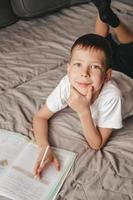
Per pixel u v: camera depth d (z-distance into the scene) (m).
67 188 0.93
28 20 1.86
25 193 0.90
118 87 1.11
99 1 1.40
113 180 0.95
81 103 1.00
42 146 1.04
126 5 1.96
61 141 1.09
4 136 1.09
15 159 1.00
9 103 1.25
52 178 0.95
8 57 1.53
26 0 1.79
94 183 0.94
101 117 1.06
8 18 1.81
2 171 0.96
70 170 0.98
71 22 1.83
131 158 1.02
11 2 1.82
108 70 1.02
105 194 0.91
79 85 1.00
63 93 1.10
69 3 1.97
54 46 1.61
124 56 1.40
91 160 1.01
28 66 1.47
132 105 1.15
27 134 1.11
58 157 1.02
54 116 1.18
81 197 0.90
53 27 1.79
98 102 1.05
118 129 1.13
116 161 1.01
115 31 1.48
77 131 1.12
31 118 1.18
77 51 0.99
